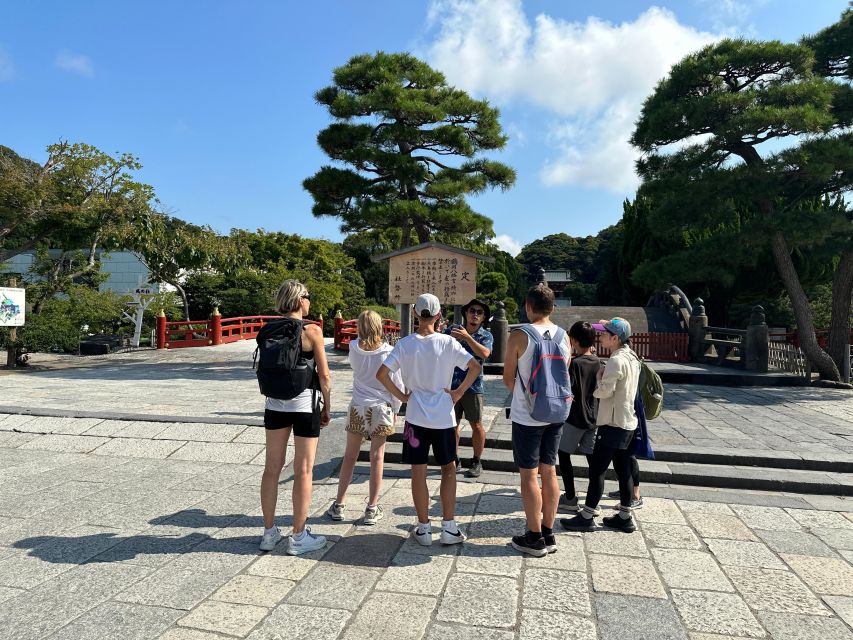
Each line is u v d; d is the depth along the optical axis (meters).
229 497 4.35
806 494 4.73
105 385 10.26
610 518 3.83
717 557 3.36
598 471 3.74
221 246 25.47
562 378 3.33
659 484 4.97
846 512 4.24
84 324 18.45
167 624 2.50
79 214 15.02
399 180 13.55
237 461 5.31
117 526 3.71
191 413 7.06
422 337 3.43
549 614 2.64
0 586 2.86
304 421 3.30
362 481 4.83
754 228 10.89
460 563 3.21
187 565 3.12
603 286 28.47
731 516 4.11
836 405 8.47
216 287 28.00
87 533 3.59
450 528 3.45
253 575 3.01
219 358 16.34
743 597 2.85
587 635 2.46
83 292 18.53
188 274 27.67
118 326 22.61
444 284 6.89
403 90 12.87
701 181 11.15
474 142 14.19
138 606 2.66
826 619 2.63
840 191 11.93
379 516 3.98
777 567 3.22
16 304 13.12
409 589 2.87
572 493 4.21
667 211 11.65
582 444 4.21
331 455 5.43
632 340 14.72
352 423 3.86
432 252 6.93
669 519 4.03
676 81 11.55
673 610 2.70
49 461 5.29
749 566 3.23
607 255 28.19
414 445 3.39
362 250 37.97
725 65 11.01
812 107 10.03
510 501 4.36
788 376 10.90
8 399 8.02
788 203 12.69
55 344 13.77
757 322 11.53
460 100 13.05
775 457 5.28
